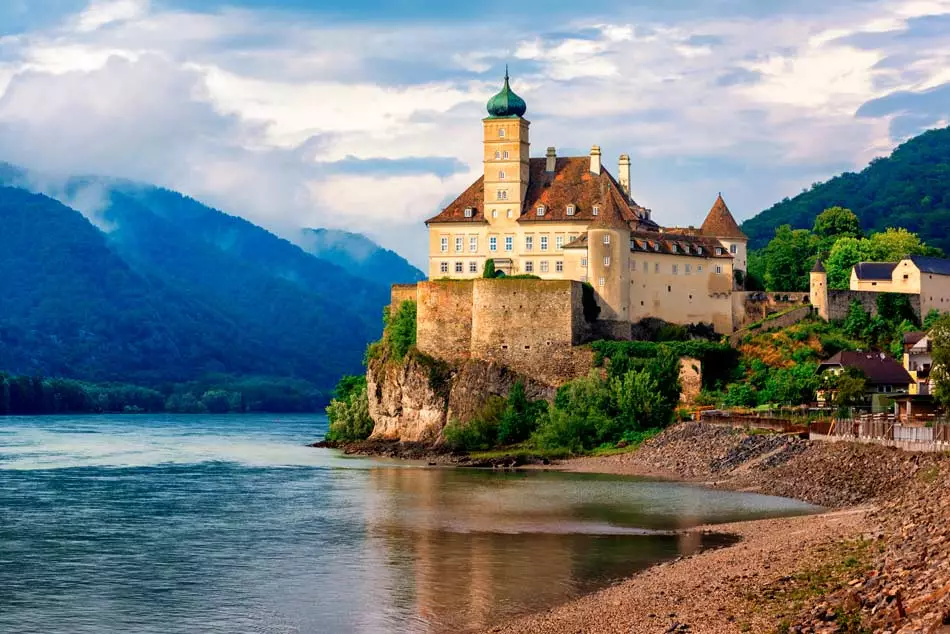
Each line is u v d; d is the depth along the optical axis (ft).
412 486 484.74
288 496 455.22
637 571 303.89
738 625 225.97
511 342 654.12
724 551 307.37
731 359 638.53
